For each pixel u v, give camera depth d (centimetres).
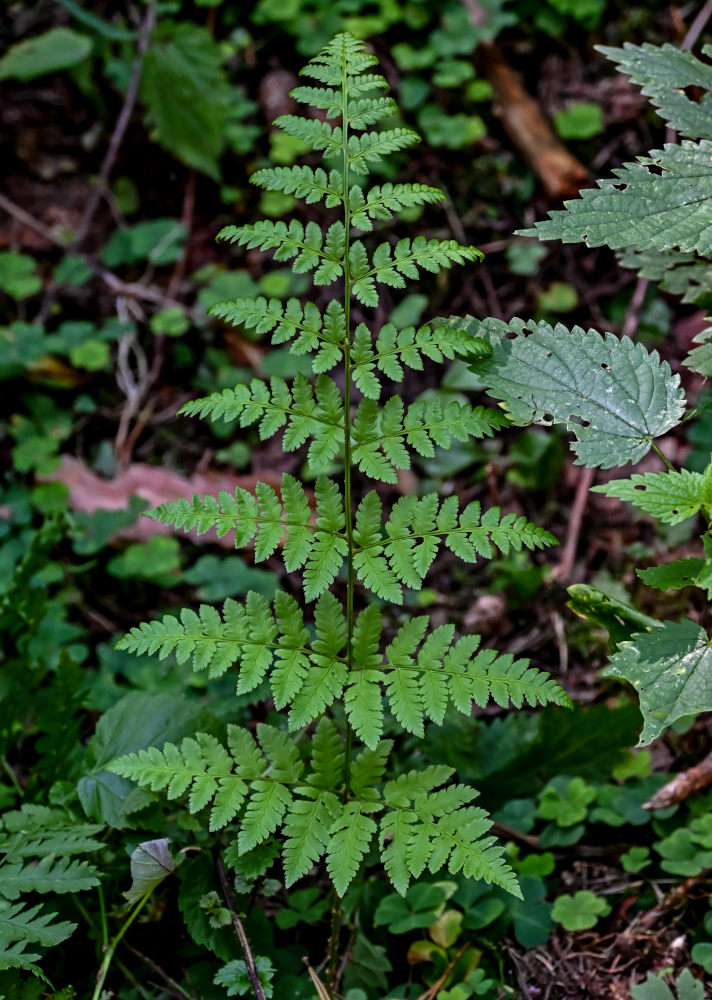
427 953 134
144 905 134
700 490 125
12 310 176
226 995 132
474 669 125
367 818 126
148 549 161
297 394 127
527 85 182
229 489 165
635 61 133
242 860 127
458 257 127
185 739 127
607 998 133
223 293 175
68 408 172
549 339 129
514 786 142
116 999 132
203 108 177
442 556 162
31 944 132
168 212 183
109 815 132
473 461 166
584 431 127
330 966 130
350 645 130
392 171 179
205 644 125
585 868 140
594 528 161
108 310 177
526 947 135
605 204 127
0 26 189
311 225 127
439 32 183
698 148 129
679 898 136
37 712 146
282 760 127
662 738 145
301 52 186
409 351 126
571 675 153
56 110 186
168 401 172
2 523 161
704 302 136
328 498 126
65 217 181
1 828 132
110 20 191
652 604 153
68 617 159
